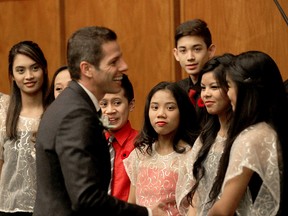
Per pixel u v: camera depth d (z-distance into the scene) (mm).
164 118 4367
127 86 4859
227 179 3434
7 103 5160
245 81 3535
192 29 5008
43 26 6961
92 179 3209
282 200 3424
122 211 3295
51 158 3334
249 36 5941
